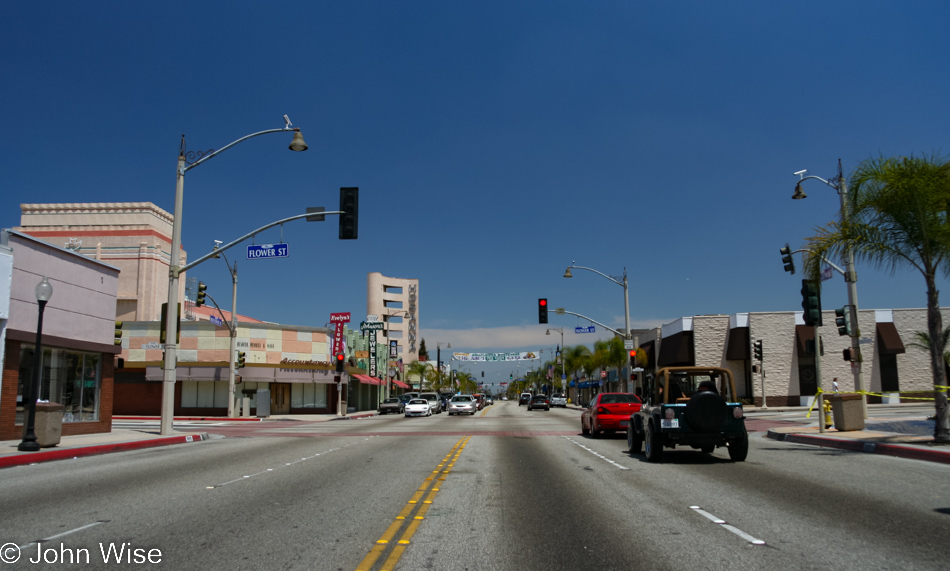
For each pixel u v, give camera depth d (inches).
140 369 1859.0
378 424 1355.8
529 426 1236.5
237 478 478.6
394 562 245.4
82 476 491.5
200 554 255.9
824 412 872.9
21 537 284.2
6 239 768.3
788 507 350.0
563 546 269.0
